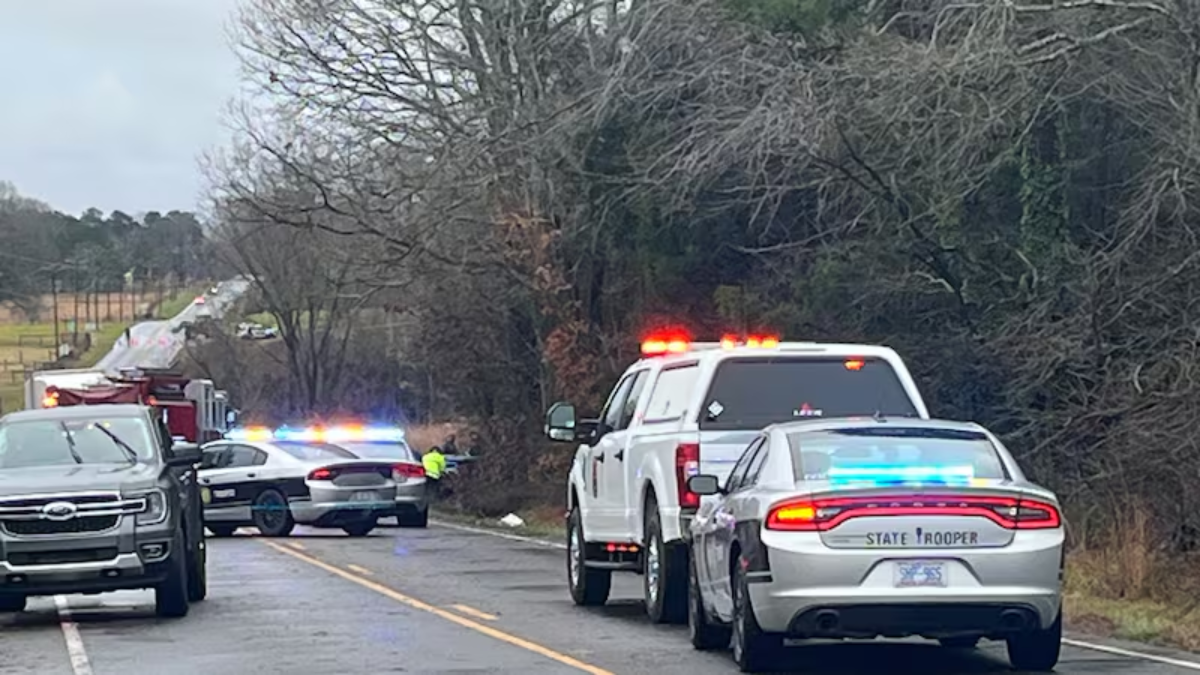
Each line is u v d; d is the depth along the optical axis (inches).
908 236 930.7
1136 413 725.3
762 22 1053.8
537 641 529.7
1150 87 834.8
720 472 538.9
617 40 1306.6
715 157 985.5
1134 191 839.1
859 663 471.5
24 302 4320.9
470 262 1381.6
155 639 556.1
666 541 552.4
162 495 617.9
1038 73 834.2
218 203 1979.6
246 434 1182.3
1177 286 762.8
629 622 588.4
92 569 598.2
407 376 2281.0
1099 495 757.3
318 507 1111.0
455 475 1557.6
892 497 418.0
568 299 1402.6
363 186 1353.3
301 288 2193.7
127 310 4534.9
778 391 549.3
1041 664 442.9
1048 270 865.5
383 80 1343.5
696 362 563.5
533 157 1328.7
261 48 1879.9
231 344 2632.9
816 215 1036.5
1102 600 618.8
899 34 956.6
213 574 812.0
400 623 589.0
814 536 417.7
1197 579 624.7
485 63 1378.0
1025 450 864.9
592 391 1379.2
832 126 899.4
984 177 871.7
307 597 692.7
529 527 1243.2
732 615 457.4
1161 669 449.1
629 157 1208.2
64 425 665.0
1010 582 418.0
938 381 942.4
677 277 1272.1
